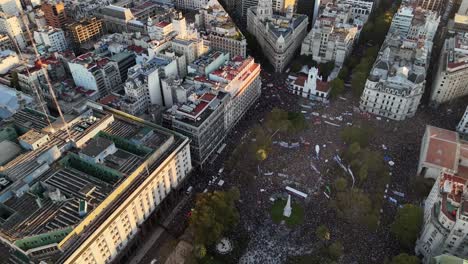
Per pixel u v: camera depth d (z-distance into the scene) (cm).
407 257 18875
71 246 17700
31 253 17525
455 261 17338
